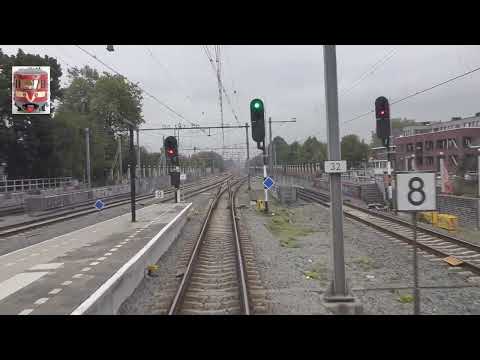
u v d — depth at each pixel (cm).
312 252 1562
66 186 5716
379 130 2541
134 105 7569
